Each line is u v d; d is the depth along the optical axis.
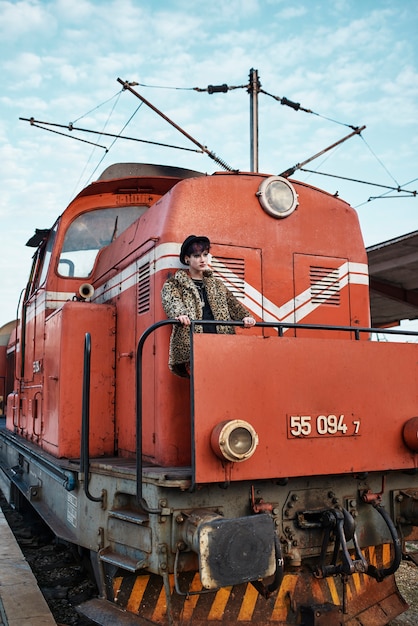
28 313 6.62
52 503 4.63
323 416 3.09
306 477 3.19
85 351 3.68
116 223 5.51
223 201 3.84
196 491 2.92
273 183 3.95
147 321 3.78
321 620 3.13
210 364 2.83
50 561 5.31
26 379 6.39
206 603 3.02
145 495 3.00
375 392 3.27
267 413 2.94
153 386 3.62
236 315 3.49
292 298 3.95
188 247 3.39
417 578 4.82
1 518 6.21
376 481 3.40
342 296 4.15
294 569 3.25
